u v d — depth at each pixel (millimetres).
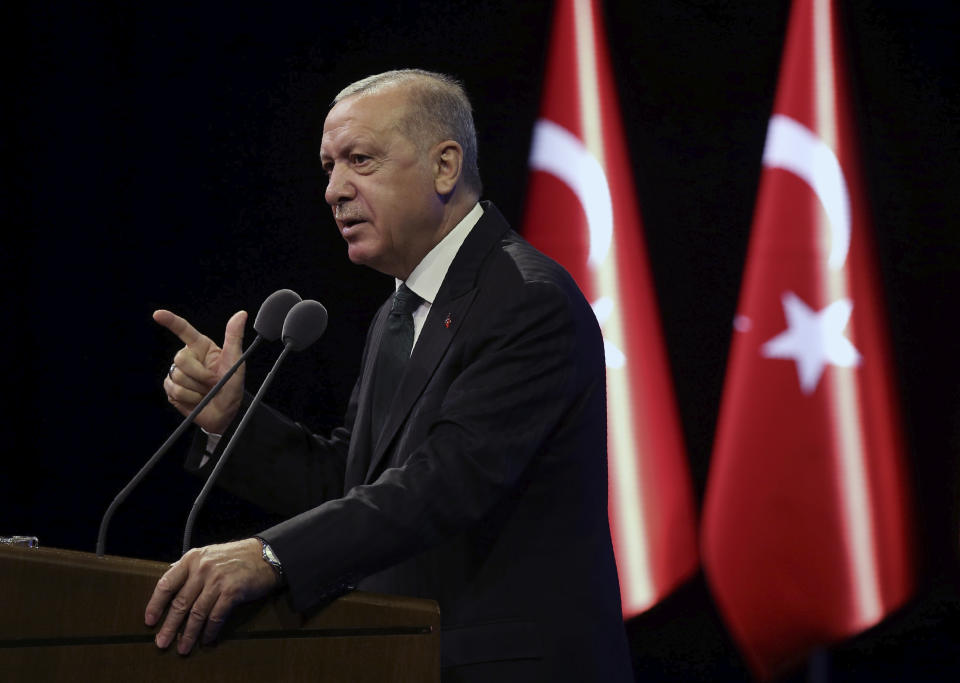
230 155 12906
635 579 12383
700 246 12695
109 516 5207
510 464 5559
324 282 12781
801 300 12594
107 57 12922
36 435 12523
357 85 6805
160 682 4312
